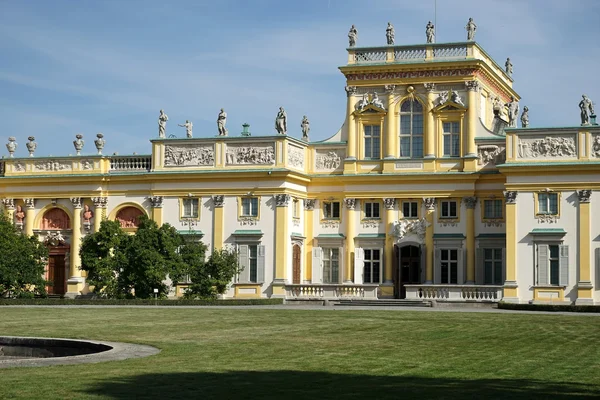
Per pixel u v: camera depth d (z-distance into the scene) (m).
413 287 75.50
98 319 53.19
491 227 78.88
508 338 41.56
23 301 72.94
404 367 30.95
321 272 83.19
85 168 86.06
